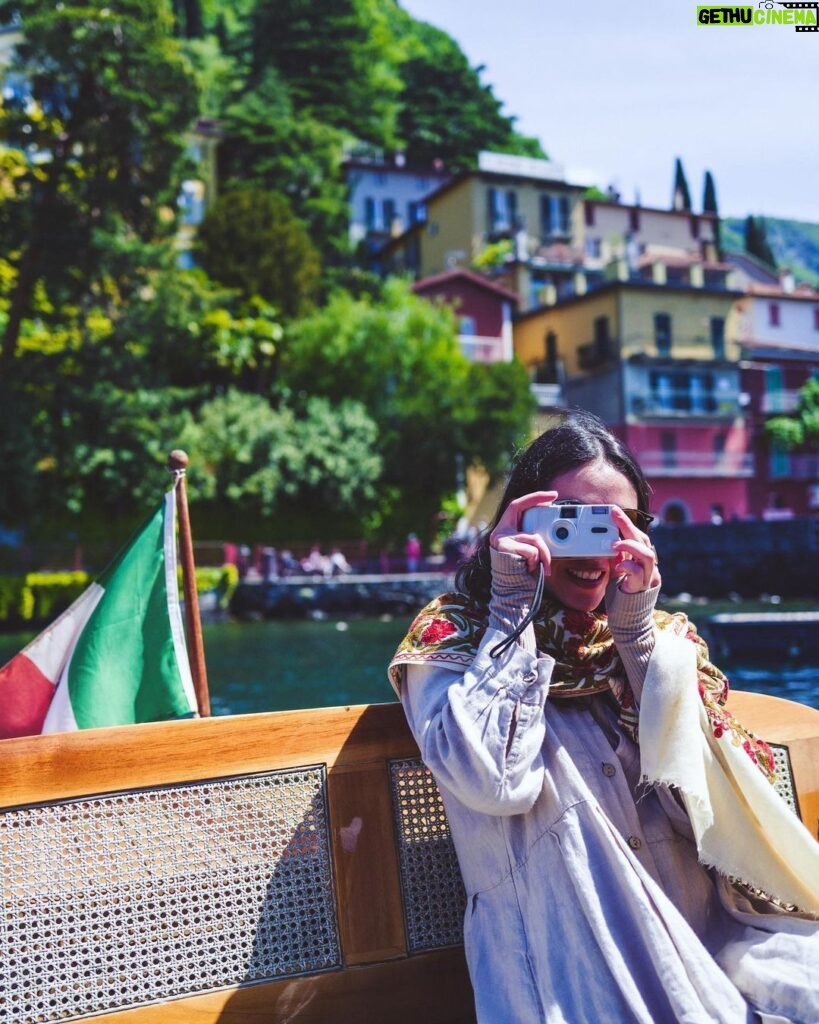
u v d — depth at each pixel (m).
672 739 1.68
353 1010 1.85
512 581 1.71
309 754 1.90
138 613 2.61
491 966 1.67
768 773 1.83
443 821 1.98
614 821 1.70
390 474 38.03
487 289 46.84
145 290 34.78
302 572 34.28
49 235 27.52
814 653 15.50
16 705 2.52
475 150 80.56
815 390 51.59
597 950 1.58
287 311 41.84
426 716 1.69
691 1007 1.52
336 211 53.03
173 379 37.94
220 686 14.57
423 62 81.50
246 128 53.56
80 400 29.02
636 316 47.88
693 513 48.81
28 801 1.72
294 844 1.88
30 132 27.66
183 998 1.76
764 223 79.44
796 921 1.72
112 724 2.54
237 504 34.97
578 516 1.71
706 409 49.00
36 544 30.28
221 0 78.25
